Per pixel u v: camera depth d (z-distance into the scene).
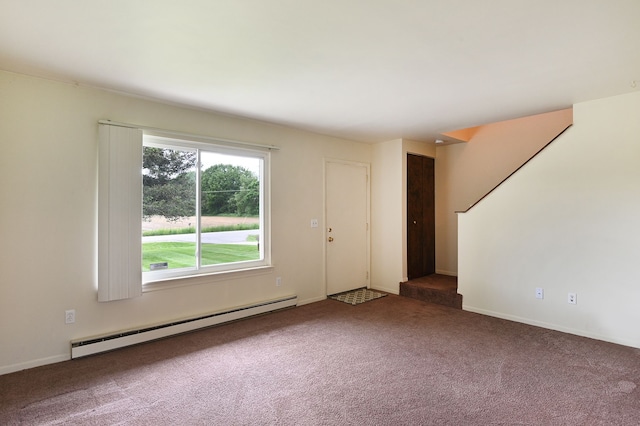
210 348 3.00
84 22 1.85
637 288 3.00
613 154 3.11
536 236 3.59
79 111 2.81
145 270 3.24
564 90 2.94
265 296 4.05
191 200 3.53
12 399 2.18
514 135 4.74
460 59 2.32
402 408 2.09
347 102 3.24
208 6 1.69
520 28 1.92
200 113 3.50
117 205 2.95
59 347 2.74
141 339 3.06
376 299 4.65
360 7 1.70
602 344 3.08
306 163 4.46
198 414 2.03
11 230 2.55
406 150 4.98
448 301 4.33
